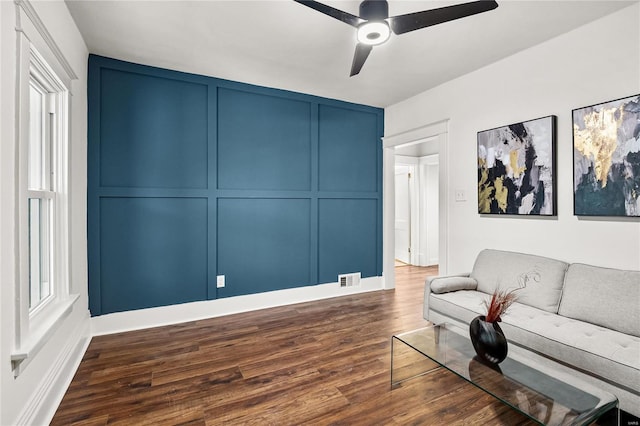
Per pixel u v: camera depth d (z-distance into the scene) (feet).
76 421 5.72
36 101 6.80
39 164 6.81
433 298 9.08
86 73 9.13
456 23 7.91
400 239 21.95
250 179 12.00
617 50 7.42
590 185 7.83
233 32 8.28
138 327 10.07
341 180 14.11
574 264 7.86
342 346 8.77
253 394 6.54
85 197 9.02
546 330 6.52
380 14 6.43
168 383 6.93
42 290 6.88
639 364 5.13
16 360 4.50
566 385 5.27
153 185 10.32
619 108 7.29
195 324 10.46
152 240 10.34
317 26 8.02
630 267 7.23
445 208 11.85
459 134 11.34
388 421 5.73
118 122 9.83
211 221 11.22
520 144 9.36
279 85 12.09
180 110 10.73
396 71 10.80
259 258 12.21
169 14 7.48
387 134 14.93
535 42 8.88
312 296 13.30
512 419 5.80
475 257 10.82
